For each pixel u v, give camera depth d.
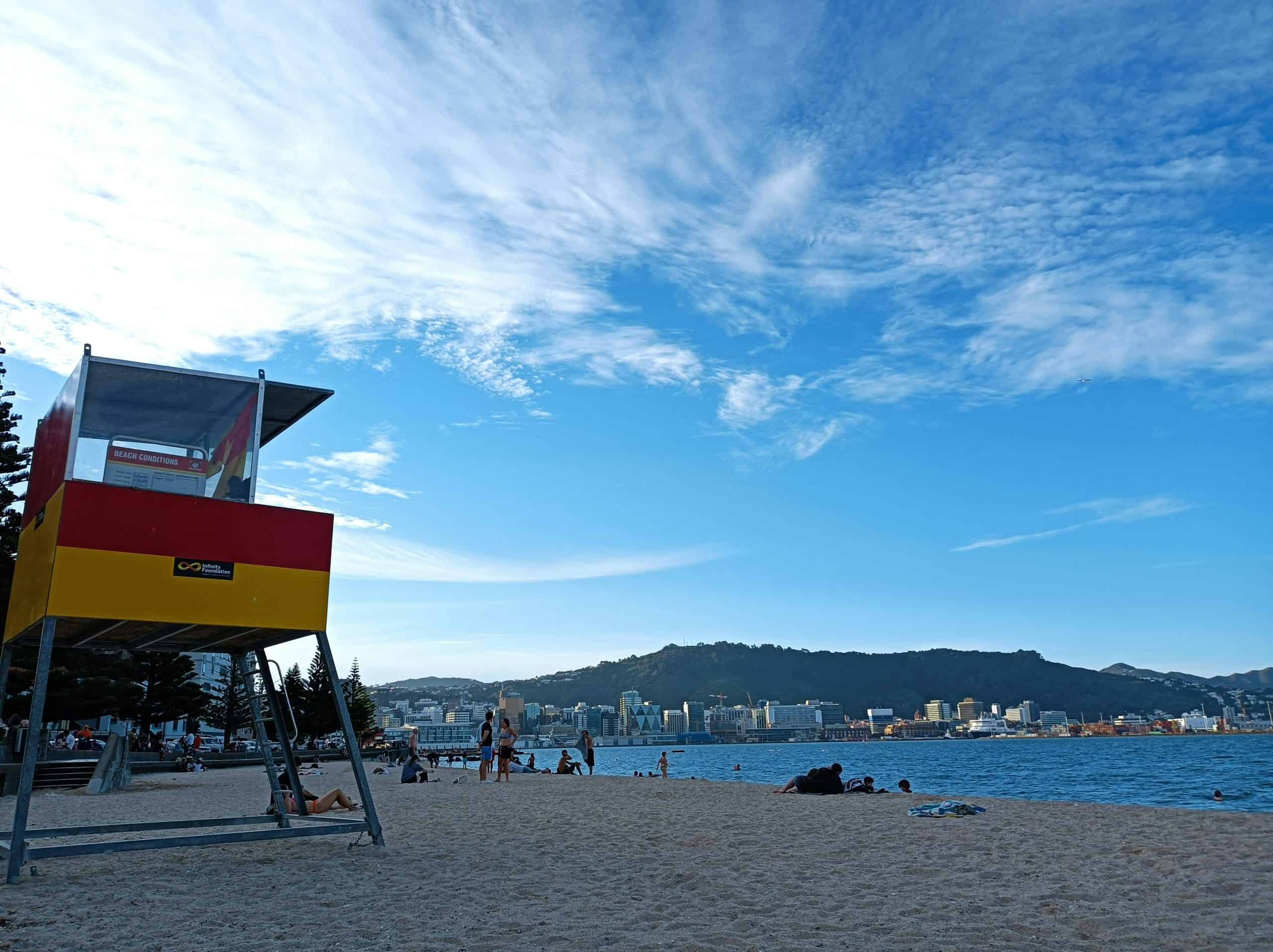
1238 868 7.96
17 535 27.69
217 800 20.33
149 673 43.47
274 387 11.03
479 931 6.23
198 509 9.84
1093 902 6.79
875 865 8.85
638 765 135.12
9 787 22.94
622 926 6.35
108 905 7.24
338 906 7.19
